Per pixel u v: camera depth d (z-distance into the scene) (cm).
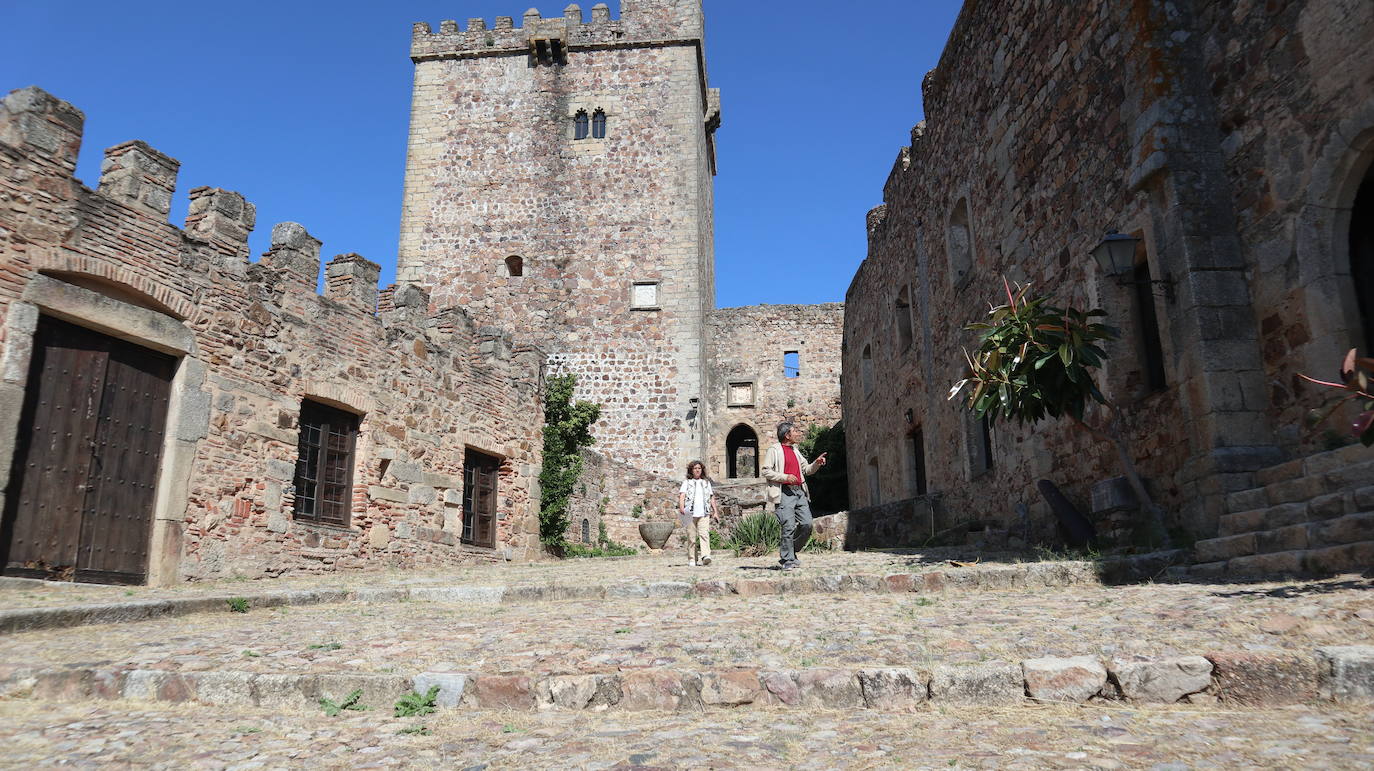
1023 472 1128
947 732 309
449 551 1400
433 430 1393
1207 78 789
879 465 2173
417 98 2886
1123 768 258
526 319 2683
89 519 862
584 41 2859
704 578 795
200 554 966
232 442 1020
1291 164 692
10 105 830
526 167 2798
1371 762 250
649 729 331
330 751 313
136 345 934
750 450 3969
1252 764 256
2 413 776
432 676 384
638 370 2625
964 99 1385
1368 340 661
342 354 1212
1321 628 388
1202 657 346
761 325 3441
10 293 800
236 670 416
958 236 1466
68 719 364
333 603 758
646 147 2780
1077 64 965
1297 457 679
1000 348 780
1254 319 728
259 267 1087
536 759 296
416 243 2775
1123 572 661
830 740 306
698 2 2875
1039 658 378
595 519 2145
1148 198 799
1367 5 622
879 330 2161
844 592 691
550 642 479
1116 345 879
